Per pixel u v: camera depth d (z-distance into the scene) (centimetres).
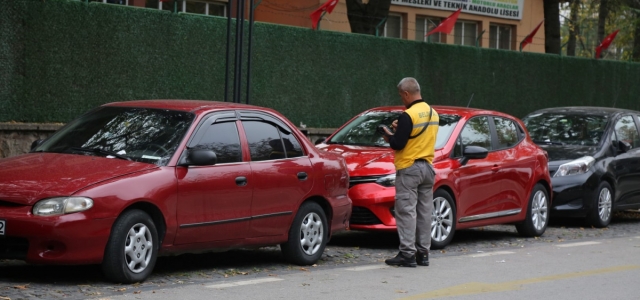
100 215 785
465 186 1209
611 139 1611
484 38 2933
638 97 2645
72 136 920
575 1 3528
